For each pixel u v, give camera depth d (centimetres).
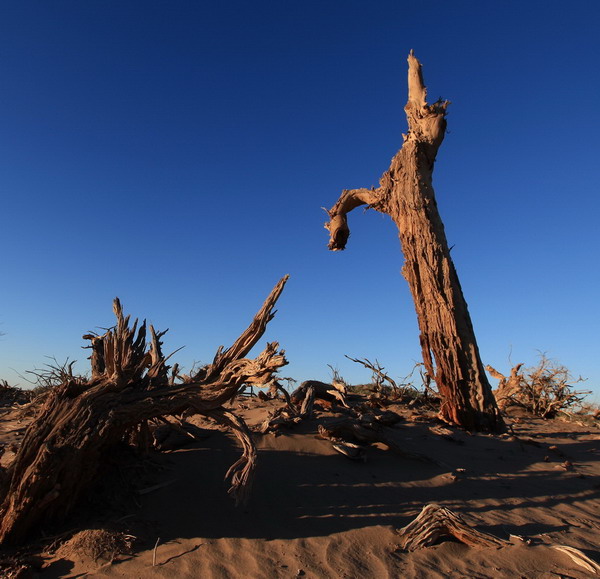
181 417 945
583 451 1214
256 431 955
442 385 1398
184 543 595
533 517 755
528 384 1961
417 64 1650
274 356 638
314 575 551
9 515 570
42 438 596
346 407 1241
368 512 715
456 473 910
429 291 1449
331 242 1777
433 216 1518
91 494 668
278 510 693
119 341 713
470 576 570
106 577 521
